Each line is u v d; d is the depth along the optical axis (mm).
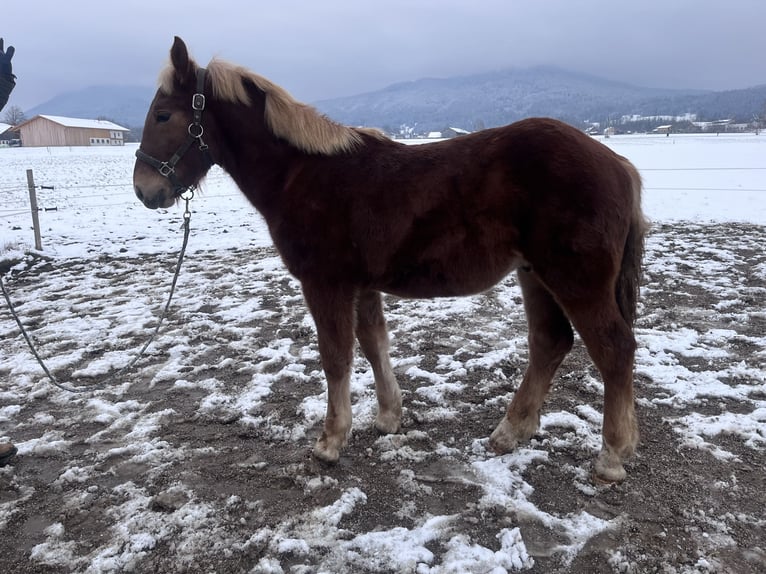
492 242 2578
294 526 2494
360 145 2805
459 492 2709
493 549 2332
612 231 2424
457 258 2645
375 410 3508
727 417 3244
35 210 8336
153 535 2471
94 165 29406
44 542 2471
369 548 2336
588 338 2557
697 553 2258
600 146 2561
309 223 2762
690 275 6344
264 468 2969
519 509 2533
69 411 3721
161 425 3463
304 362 4375
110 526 2561
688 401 3480
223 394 3850
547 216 2438
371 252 2695
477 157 2564
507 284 6441
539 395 3002
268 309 5727
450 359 4301
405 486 2754
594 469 2789
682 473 2779
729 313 5039
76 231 10109
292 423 3426
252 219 11695
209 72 2939
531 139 2500
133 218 11758
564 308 2572
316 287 2822
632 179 2596
